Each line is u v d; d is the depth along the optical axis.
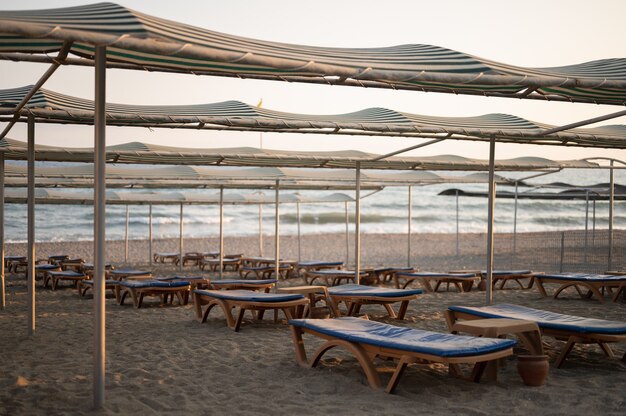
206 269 19.80
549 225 44.97
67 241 34.75
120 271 13.88
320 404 4.77
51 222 42.34
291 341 7.42
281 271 16.62
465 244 29.12
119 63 5.48
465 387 5.21
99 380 4.61
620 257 19.34
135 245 30.70
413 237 34.34
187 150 10.00
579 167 13.00
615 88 5.40
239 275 17.67
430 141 9.16
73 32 3.57
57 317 9.62
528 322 5.52
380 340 5.09
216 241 33.09
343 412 4.55
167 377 5.68
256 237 36.12
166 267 20.38
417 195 60.16
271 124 7.22
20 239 36.03
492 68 4.94
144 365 6.18
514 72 5.11
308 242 31.98
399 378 4.98
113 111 7.07
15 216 44.03
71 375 5.73
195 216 46.75
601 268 16.72
